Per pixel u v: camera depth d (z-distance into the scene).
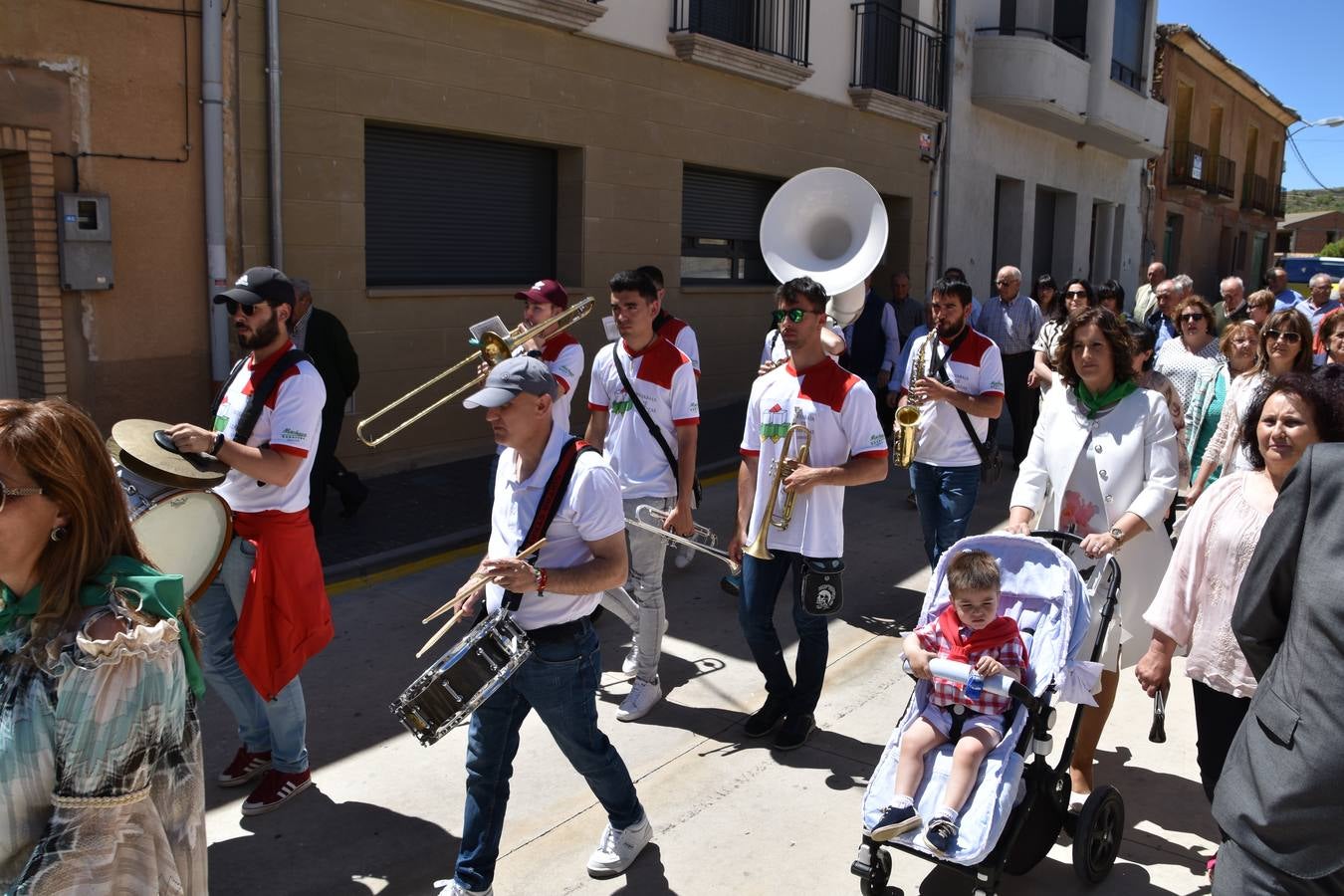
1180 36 25.14
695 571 6.93
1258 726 2.38
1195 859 3.65
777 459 4.28
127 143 7.17
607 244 10.70
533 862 3.65
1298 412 2.81
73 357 7.09
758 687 5.12
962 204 16.94
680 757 4.40
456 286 9.55
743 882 3.52
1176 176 26.98
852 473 4.12
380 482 8.75
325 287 8.35
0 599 1.90
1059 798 3.38
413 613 6.02
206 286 7.67
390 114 8.60
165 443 3.32
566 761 4.37
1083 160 21.42
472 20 9.09
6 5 6.55
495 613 3.16
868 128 14.48
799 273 6.40
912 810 3.11
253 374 3.78
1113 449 3.95
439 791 4.12
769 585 4.39
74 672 1.78
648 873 3.57
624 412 4.92
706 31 11.72
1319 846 2.23
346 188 8.39
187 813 2.01
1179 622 3.19
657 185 11.20
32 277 6.91
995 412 5.46
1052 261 21.53
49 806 1.82
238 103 7.65
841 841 3.76
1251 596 2.45
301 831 3.81
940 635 3.46
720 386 12.70
